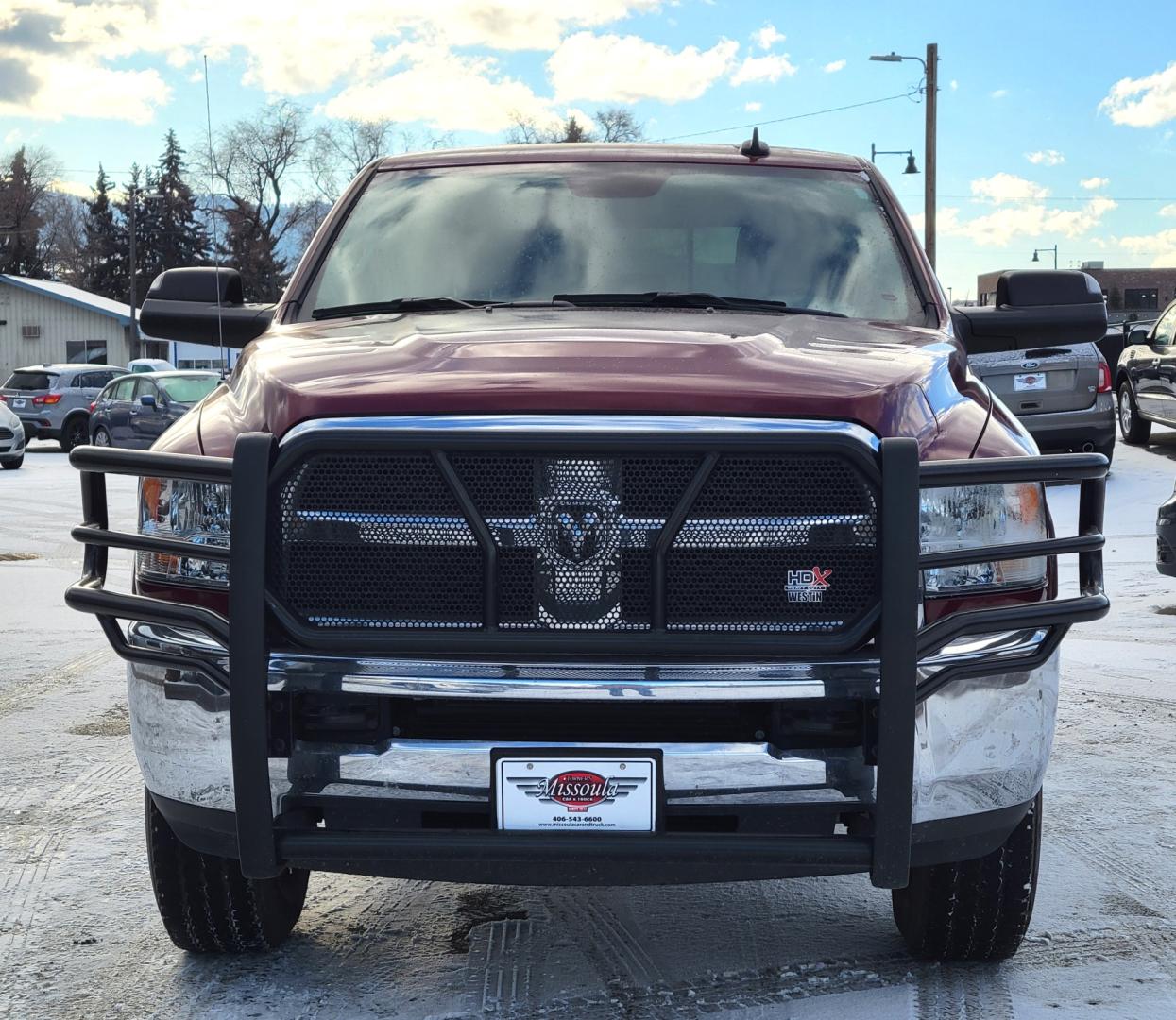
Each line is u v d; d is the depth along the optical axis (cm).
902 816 276
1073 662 775
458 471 277
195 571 299
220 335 434
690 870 287
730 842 277
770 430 275
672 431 273
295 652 278
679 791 278
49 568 1182
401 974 359
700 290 402
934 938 351
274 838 283
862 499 278
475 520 275
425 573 279
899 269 414
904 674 272
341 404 286
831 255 416
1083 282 433
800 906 410
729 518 277
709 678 271
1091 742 604
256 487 276
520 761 278
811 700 277
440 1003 339
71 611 964
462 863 287
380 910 408
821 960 366
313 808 289
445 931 390
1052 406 1742
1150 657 784
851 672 273
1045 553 288
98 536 294
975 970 358
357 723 282
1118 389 2270
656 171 448
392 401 284
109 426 2678
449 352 312
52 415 3055
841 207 435
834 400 285
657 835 278
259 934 363
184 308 434
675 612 277
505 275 410
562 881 289
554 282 406
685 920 398
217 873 346
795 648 272
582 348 310
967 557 283
